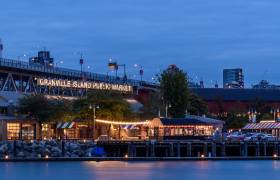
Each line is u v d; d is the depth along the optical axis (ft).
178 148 540.52
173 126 581.53
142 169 459.73
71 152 530.27
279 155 561.43
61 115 586.86
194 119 591.37
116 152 540.11
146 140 550.77
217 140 556.10
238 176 419.95
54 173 428.97
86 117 609.01
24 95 605.73
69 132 622.13
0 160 507.71
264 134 613.52
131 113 629.51
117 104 617.62
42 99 586.04
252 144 554.87
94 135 584.81
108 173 430.20
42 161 512.63
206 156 544.62
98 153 532.73
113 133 629.10
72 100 627.05
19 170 449.06
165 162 522.06
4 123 568.82
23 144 524.11
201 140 559.79
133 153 536.42
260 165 505.25
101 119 609.83
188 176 416.26
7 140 547.49
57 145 533.55
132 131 648.38
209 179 401.49
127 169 459.32
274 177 415.64
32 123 586.04
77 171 441.68
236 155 556.10
